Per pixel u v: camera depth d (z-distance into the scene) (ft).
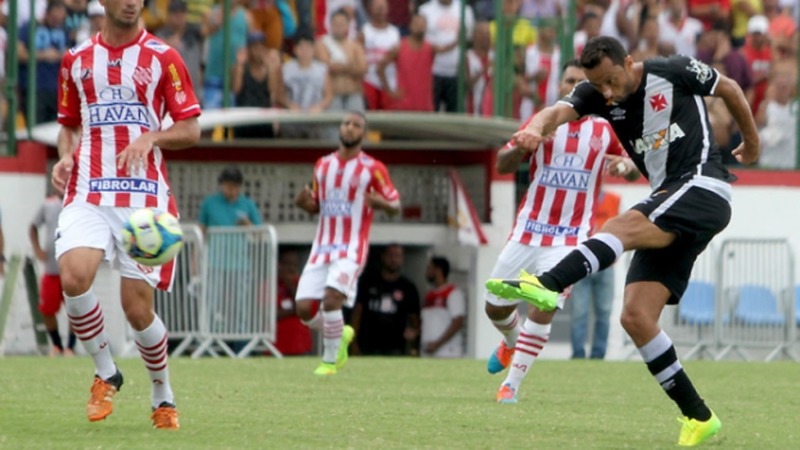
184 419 93.30
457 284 228.43
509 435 86.89
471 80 224.12
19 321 201.57
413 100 221.05
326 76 215.92
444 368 158.71
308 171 227.61
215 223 200.23
